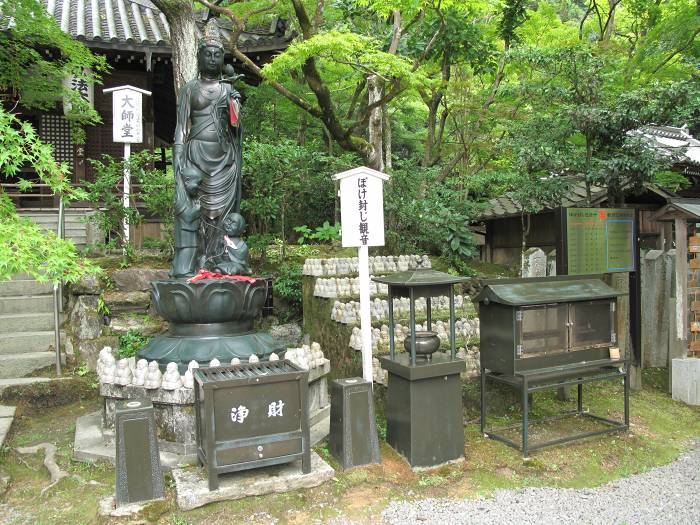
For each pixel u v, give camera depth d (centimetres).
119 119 867
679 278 720
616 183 764
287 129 1483
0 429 560
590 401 689
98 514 402
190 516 403
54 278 413
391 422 525
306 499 430
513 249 1117
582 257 688
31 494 454
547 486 471
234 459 420
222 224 610
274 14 1123
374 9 981
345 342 680
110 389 514
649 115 702
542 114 892
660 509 434
